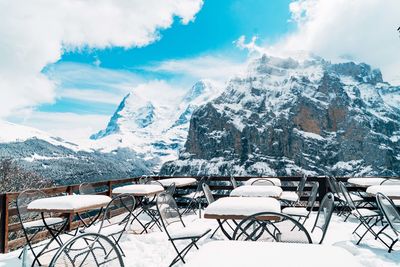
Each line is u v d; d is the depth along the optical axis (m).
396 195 4.21
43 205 3.63
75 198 3.89
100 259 3.71
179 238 3.13
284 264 1.32
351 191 7.09
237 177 7.57
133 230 5.25
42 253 3.53
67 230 5.01
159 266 3.51
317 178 7.02
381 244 4.24
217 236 4.49
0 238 4.18
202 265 1.32
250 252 1.47
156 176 8.28
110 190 6.66
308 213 4.23
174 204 4.00
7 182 27.22
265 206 2.96
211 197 4.61
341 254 1.44
